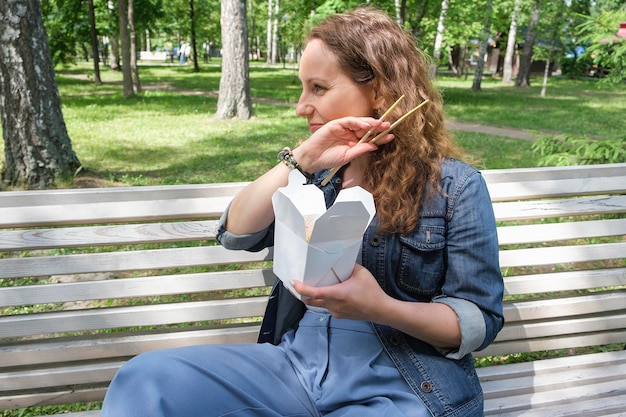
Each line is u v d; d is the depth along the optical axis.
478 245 1.44
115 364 1.82
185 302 1.84
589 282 2.11
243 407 1.39
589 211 2.07
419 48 1.55
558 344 2.16
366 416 1.39
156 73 30.66
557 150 5.15
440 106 1.54
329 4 14.35
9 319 1.72
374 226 1.49
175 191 1.78
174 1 32.16
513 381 2.02
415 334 1.40
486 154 8.91
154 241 1.77
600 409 1.97
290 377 1.51
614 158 4.60
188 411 1.33
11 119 6.21
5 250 1.69
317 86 1.46
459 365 1.50
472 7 18.97
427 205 1.47
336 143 1.41
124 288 1.77
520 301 2.09
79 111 13.01
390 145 1.48
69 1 20.41
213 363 1.42
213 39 42.16
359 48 1.41
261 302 1.87
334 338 1.53
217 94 18.70
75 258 1.72
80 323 1.75
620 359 2.16
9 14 5.94
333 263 1.23
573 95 22.19
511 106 17.03
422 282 1.49
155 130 10.52
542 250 2.05
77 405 2.38
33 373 1.77
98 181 6.62
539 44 26.31
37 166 6.33
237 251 1.82
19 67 6.05
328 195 1.61
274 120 12.04
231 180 6.82
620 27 5.54
